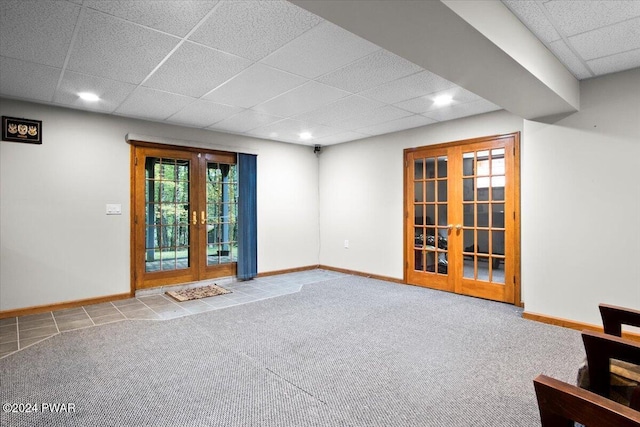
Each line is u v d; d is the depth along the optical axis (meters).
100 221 4.16
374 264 5.54
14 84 3.15
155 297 4.44
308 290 4.77
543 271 3.44
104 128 4.18
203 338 3.04
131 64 2.74
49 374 2.37
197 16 2.07
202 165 5.07
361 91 3.41
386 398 2.08
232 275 5.39
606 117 3.07
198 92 3.41
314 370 2.44
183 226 4.93
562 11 2.10
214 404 2.02
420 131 4.89
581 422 0.97
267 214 5.76
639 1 1.98
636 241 2.94
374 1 1.53
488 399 2.07
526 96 2.81
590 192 3.16
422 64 2.22
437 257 4.76
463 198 4.46
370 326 3.34
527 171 3.53
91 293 4.10
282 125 4.79
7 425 1.81
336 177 6.15
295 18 2.10
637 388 1.34
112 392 2.14
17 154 3.63
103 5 1.94
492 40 1.92
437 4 1.56
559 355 2.67
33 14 2.01
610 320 1.85
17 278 3.64
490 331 3.19
